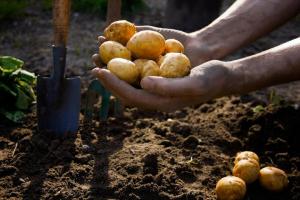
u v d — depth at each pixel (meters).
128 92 1.05
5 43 2.30
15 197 1.17
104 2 2.81
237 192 1.16
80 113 1.55
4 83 1.52
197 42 1.33
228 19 1.36
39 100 1.38
